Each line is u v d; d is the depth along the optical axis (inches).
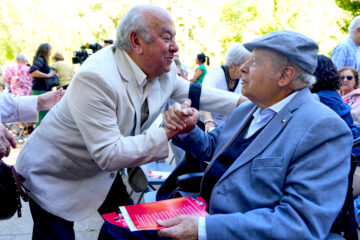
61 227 72.4
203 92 84.5
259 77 60.2
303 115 57.3
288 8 456.4
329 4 446.9
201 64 331.3
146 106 72.4
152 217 59.4
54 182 71.7
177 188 78.6
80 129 64.1
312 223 50.4
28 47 666.2
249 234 52.1
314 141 54.2
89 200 74.0
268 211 53.6
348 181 60.1
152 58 65.4
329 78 102.3
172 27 65.6
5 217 68.7
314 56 59.1
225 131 74.7
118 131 64.9
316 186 52.1
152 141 64.1
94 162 72.1
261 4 486.0
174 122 64.8
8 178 65.8
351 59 181.9
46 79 256.2
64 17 679.1
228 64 132.9
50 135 70.2
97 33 686.5
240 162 60.2
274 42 57.8
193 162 85.2
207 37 706.2
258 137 60.1
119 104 65.9
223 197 60.7
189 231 53.9
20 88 291.4
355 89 148.1
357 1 450.9
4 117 81.7
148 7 65.2
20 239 115.2
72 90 63.8
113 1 705.6
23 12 661.9
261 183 56.9
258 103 64.2
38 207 72.4
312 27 444.5
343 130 55.1
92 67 63.1
